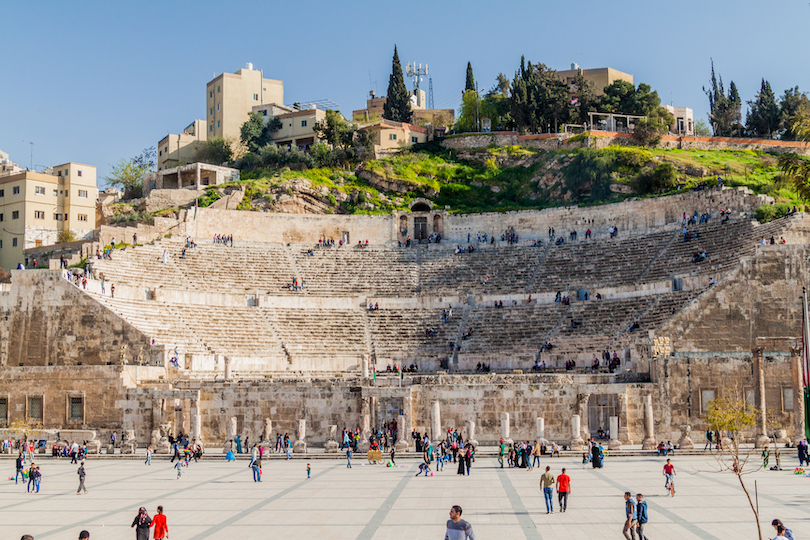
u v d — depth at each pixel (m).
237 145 127.56
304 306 81.19
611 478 39.34
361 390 56.66
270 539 26.16
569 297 78.25
